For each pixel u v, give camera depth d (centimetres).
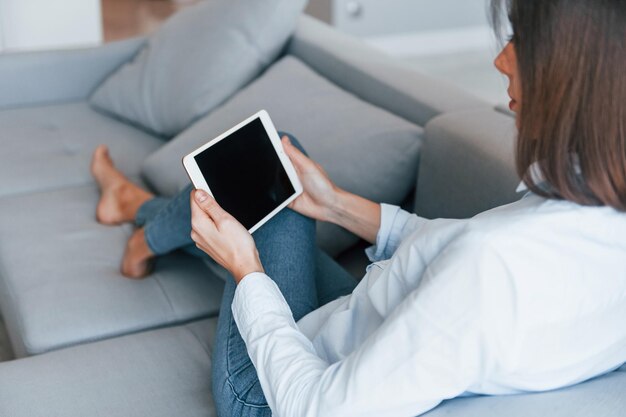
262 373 110
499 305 89
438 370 92
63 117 266
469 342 90
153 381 143
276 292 118
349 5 504
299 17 270
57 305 170
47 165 232
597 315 96
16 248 191
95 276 181
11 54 271
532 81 89
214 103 243
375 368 95
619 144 86
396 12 518
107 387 140
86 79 281
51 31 417
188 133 227
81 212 210
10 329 178
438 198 175
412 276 104
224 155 138
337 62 231
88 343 162
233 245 123
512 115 177
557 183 90
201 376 146
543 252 90
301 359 107
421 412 98
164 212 172
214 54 245
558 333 94
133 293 176
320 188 149
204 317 175
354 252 194
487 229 91
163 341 156
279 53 254
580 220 91
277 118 214
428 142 178
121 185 207
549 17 86
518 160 93
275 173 146
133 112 262
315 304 143
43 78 274
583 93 85
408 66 224
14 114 266
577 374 100
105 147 217
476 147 162
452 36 538
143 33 534
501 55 95
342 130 198
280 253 144
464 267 90
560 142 88
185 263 190
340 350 120
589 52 84
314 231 154
